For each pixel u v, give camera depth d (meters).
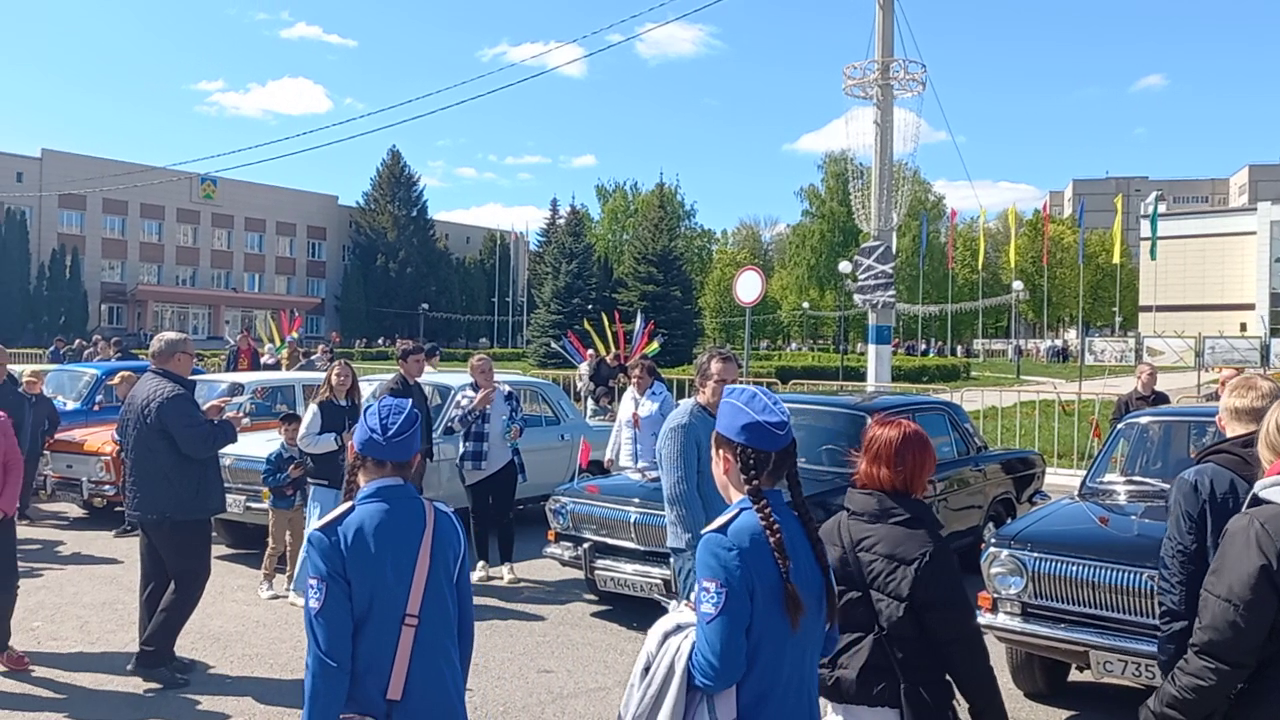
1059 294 65.50
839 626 2.98
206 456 5.48
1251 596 2.72
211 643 6.39
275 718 5.11
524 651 6.30
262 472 8.52
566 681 5.75
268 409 10.69
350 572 2.74
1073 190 112.62
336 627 2.70
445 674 2.80
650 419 7.87
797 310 57.97
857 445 6.96
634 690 2.58
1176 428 6.15
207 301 63.91
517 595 7.71
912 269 58.38
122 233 61.38
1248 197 102.56
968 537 7.90
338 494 6.99
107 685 5.57
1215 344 42.75
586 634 6.70
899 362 38.88
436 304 72.88
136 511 5.45
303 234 71.50
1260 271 51.12
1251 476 3.37
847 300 56.03
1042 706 5.54
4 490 5.62
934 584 2.81
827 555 2.88
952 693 2.90
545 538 10.02
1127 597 4.74
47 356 25.84
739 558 2.43
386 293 70.81
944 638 2.82
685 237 79.81
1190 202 110.38
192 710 5.21
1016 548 5.17
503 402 8.05
